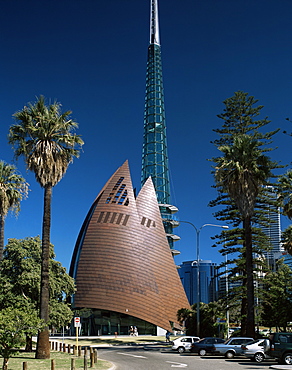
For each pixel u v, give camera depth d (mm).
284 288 60844
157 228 98875
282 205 41500
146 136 129125
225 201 52719
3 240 41062
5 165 43312
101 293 91688
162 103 135250
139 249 95000
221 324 57438
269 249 52281
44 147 33875
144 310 90375
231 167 38719
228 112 59062
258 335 43562
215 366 27188
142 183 123750
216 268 52625
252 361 31172
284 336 27375
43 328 27953
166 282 94375
